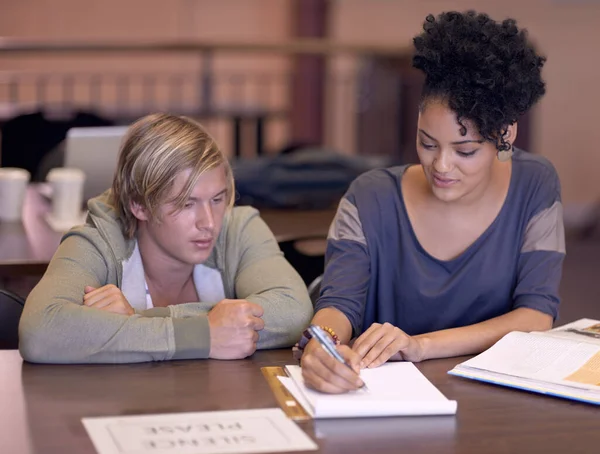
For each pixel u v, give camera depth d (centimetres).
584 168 781
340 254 219
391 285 222
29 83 791
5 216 330
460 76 185
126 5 806
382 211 220
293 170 439
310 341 181
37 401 161
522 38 194
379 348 184
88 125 486
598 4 765
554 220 217
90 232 210
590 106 775
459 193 196
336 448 143
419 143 197
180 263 214
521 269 216
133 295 212
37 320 184
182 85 827
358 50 623
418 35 196
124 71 816
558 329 208
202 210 199
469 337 197
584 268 620
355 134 791
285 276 213
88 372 178
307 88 800
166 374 177
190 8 816
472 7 775
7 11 787
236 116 655
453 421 156
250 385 171
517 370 178
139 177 198
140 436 145
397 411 158
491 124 187
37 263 264
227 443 143
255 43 606
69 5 797
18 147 477
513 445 146
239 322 189
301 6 787
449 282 217
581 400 166
